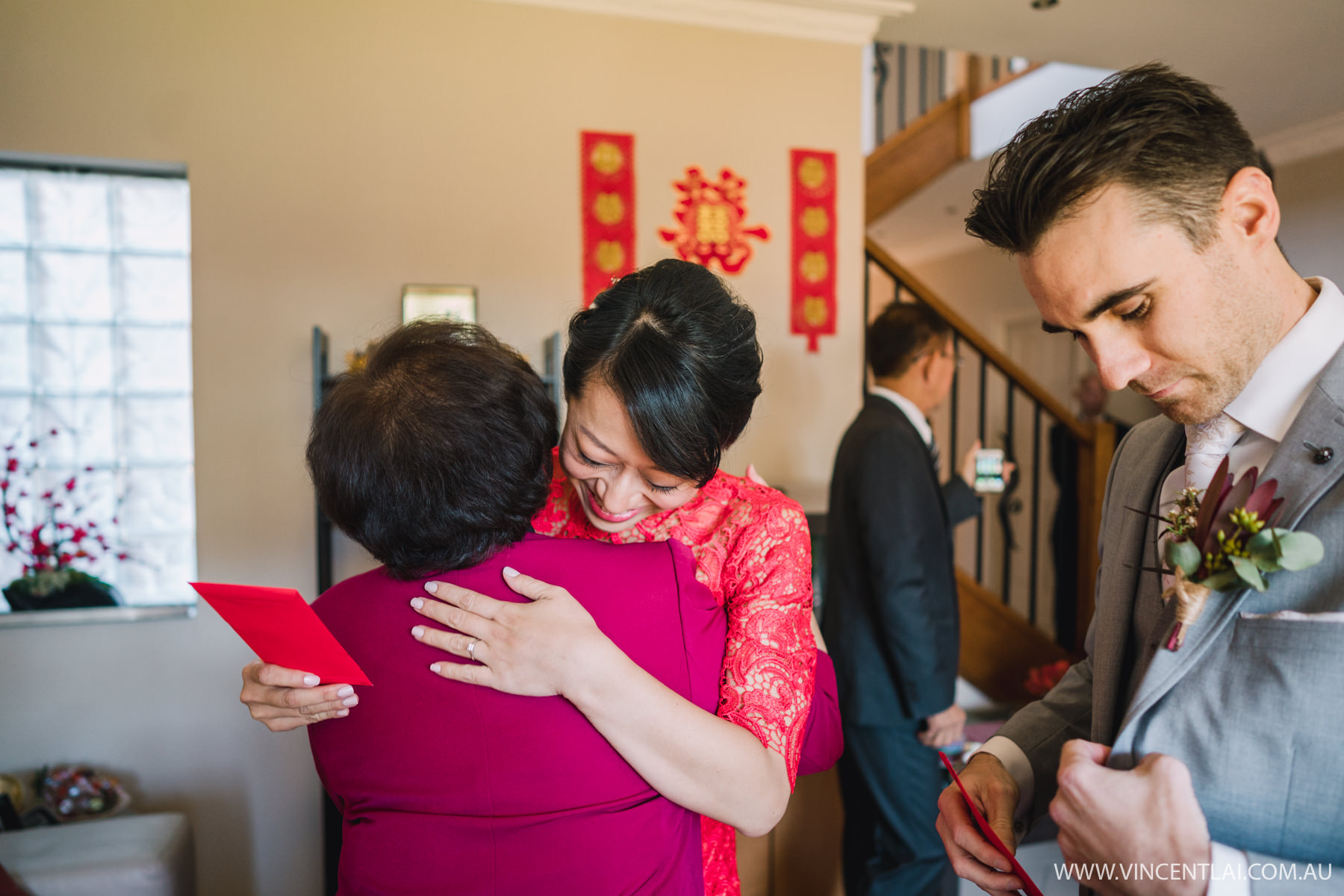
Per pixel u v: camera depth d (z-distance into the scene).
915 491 2.03
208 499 2.43
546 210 2.65
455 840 0.74
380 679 0.78
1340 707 0.69
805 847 2.47
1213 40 3.00
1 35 2.27
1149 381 0.81
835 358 2.91
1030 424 5.62
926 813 2.09
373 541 0.79
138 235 2.58
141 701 2.41
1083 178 0.74
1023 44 3.06
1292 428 0.76
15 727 2.34
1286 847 0.71
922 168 4.54
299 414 2.48
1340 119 3.70
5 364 2.51
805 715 0.89
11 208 2.49
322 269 2.49
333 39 2.48
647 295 0.86
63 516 2.54
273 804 2.48
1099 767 0.75
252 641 0.83
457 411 0.75
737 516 1.01
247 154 2.43
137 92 2.36
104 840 2.00
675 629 0.82
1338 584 0.71
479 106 2.60
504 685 0.74
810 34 2.85
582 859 0.74
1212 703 0.76
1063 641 3.60
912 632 1.98
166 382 2.62
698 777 0.75
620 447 0.88
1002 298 5.84
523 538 0.84
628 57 2.71
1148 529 0.96
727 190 2.80
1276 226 0.75
